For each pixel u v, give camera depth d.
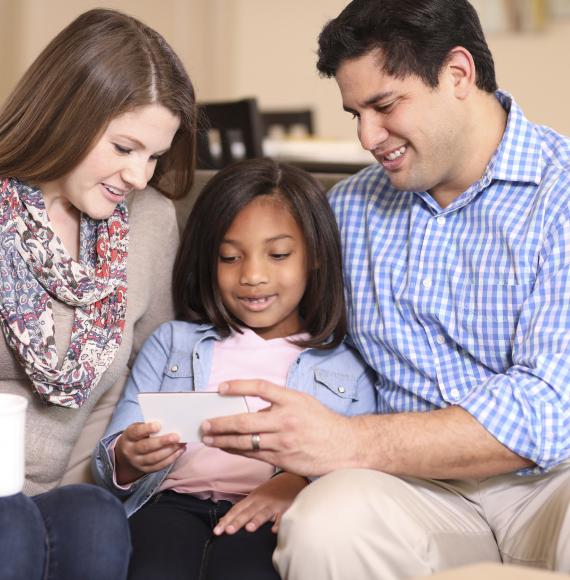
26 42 5.45
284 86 6.50
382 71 1.53
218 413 1.46
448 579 1.07
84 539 1.38
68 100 1.55
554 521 1.45
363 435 1.45
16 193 1.63
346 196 1.84
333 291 1.81
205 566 1.55
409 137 1.56
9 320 1.59
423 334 1.67
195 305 1.88
